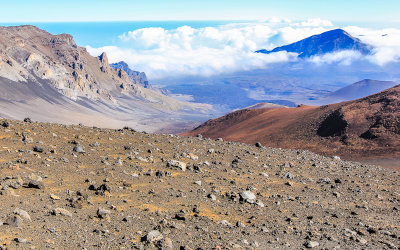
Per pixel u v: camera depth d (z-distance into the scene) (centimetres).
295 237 1530
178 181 2114
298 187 2427
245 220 1670
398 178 3284
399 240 1623
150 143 3088
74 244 1152
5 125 2730
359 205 2173
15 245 1053
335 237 1584
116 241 1233
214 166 2628
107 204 1581
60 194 1597
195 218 1581
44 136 2647
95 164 2177
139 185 1938
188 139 3678
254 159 3147
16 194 1488
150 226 1412
